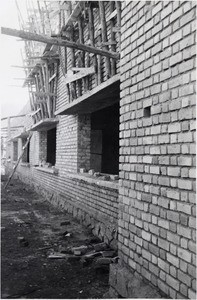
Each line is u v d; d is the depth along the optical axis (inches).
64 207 388.8
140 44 149.7
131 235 158.4
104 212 266.5
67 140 385.1
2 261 220.1
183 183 115.6
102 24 239.6
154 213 136.4
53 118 435.5
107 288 176.2
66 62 361.7
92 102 273.3
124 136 167.9
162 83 130.7
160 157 132.2
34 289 177.0
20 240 258.4
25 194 574.9
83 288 177.0
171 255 121.9
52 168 463.5
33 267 209.6
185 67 114.9
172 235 121.6
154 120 137.2
